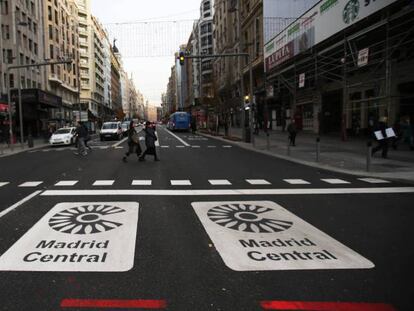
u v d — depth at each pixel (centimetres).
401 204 778
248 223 636
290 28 2791
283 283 402
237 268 443
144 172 1292
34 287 393
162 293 379
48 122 4897
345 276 420
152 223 638
